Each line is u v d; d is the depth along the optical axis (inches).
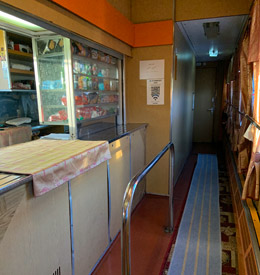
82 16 73.1
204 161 189.2
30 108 132.9
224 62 246.2
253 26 79.1
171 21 113.1
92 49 91.4
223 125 230.1
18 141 93.5
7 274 41.0
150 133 126.2
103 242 78.5
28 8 54.4
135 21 119.5
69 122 81.0
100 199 74.7
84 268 66.8
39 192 45.5
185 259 77.2
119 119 121.8
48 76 80.6
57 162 51.8
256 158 71.1
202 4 110.4
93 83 94.2
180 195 127.5
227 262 75.6
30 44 119.7
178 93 136.1
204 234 91.0
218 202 117.3
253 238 59.9
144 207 114.7
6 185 39.5
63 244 56.6
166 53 117.0
